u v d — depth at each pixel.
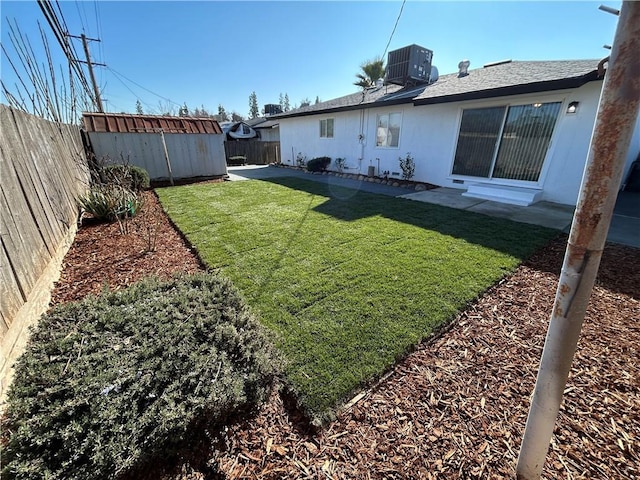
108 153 8.34
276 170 12.84
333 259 3.46
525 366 1.93
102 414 1.19
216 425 1.49
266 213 5.46
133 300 1.89
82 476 1.10
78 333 1.54
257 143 17.05
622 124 0.74
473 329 2.30
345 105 10.43
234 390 1.43
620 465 1.35
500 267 3.28
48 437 1.12
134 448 1.19
